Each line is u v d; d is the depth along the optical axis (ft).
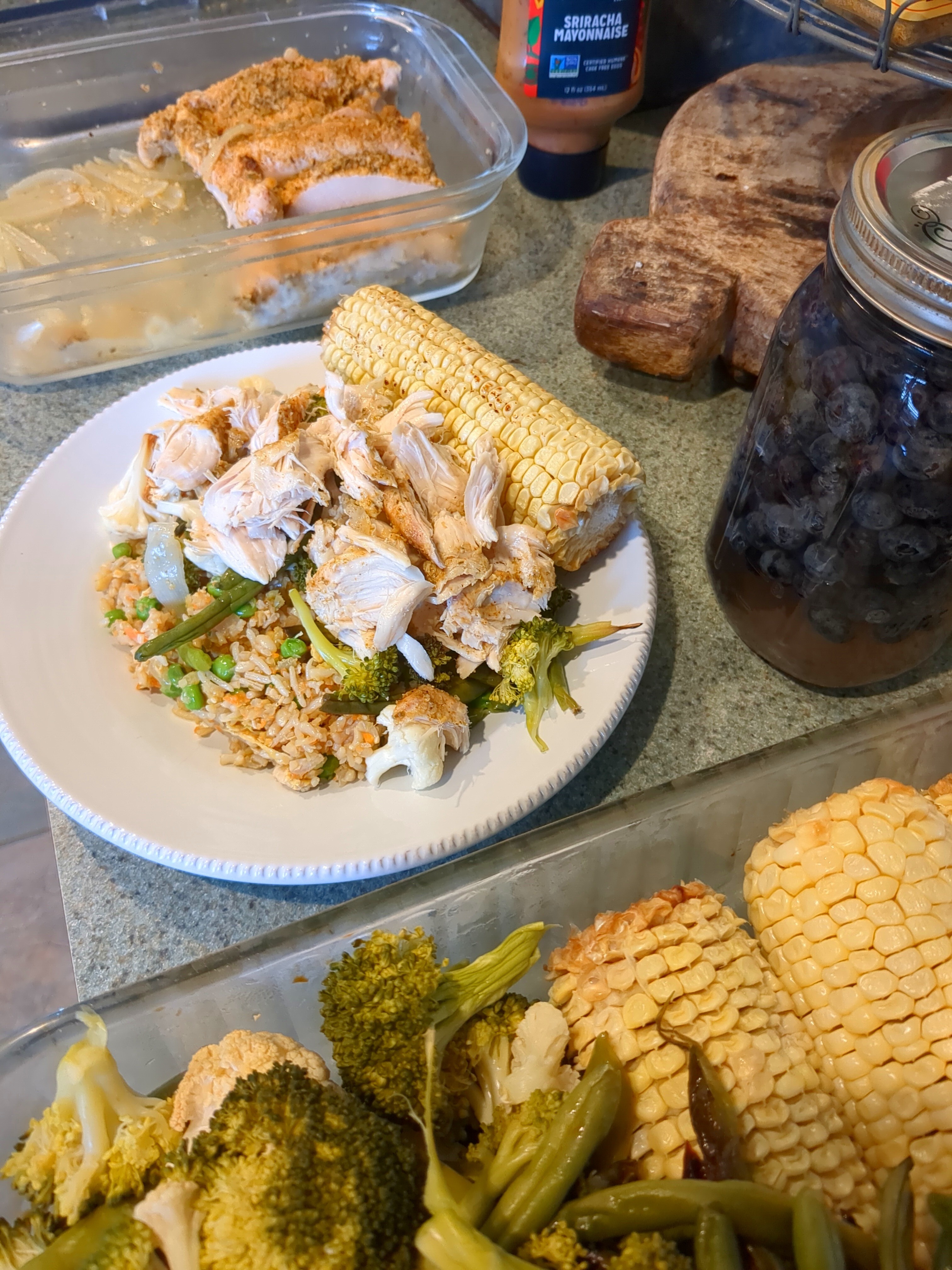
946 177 0.79
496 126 1.50
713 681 1.10
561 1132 0.61
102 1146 0.62
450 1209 0.57
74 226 1.53
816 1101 0.65
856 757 0.83
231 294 1.41
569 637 0.98
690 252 1.34
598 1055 0.65
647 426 1.36
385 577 0.94
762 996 0.69
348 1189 0.56
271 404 1.13
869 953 0.68
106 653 1.03
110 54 1.66
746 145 1.48
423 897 0.73
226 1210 0.56
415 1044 0.65
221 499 0.99
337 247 1.39
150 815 0.88
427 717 0.89
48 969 1.23
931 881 0.70
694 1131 0.62
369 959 0.69
